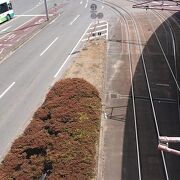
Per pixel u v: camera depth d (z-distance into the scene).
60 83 27.36
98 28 50.38
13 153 20.09
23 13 62.47
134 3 66.56
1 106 27.97
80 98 24.97
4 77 33.72
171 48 40.62
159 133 23.98
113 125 25.00
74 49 41.38
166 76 33.03
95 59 37.62
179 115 26.19
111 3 67.56
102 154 21.53
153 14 57.16
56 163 17.97
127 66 35.75
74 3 68.75
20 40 46.09
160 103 28.06
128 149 22.28
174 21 51.81
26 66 36.38
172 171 20.17
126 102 28.38
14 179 17.67
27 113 26.66
